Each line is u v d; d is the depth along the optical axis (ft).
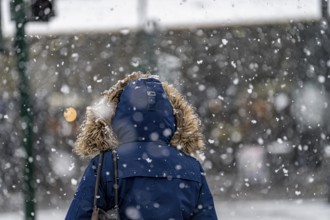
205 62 137.39
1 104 112.37
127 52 136.67
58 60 134.00
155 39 95.55
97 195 20.61
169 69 111.34
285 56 127.44
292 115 118.42
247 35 134.62
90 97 133.59
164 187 20.89
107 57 136.87
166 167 21.04
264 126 126.11
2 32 62.13
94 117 21.25
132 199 20.72
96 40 136.98
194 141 21.74
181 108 21.86
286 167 112.37
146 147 21.15
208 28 138.41
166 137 21.38
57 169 107.86
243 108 132.05
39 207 90.43
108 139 21.11
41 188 107.34
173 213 20.86
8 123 110.32
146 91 21.26
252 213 76.95
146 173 20.83
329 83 92.27
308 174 109.60
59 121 121.29
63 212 83.97
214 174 127.54
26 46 51.08
